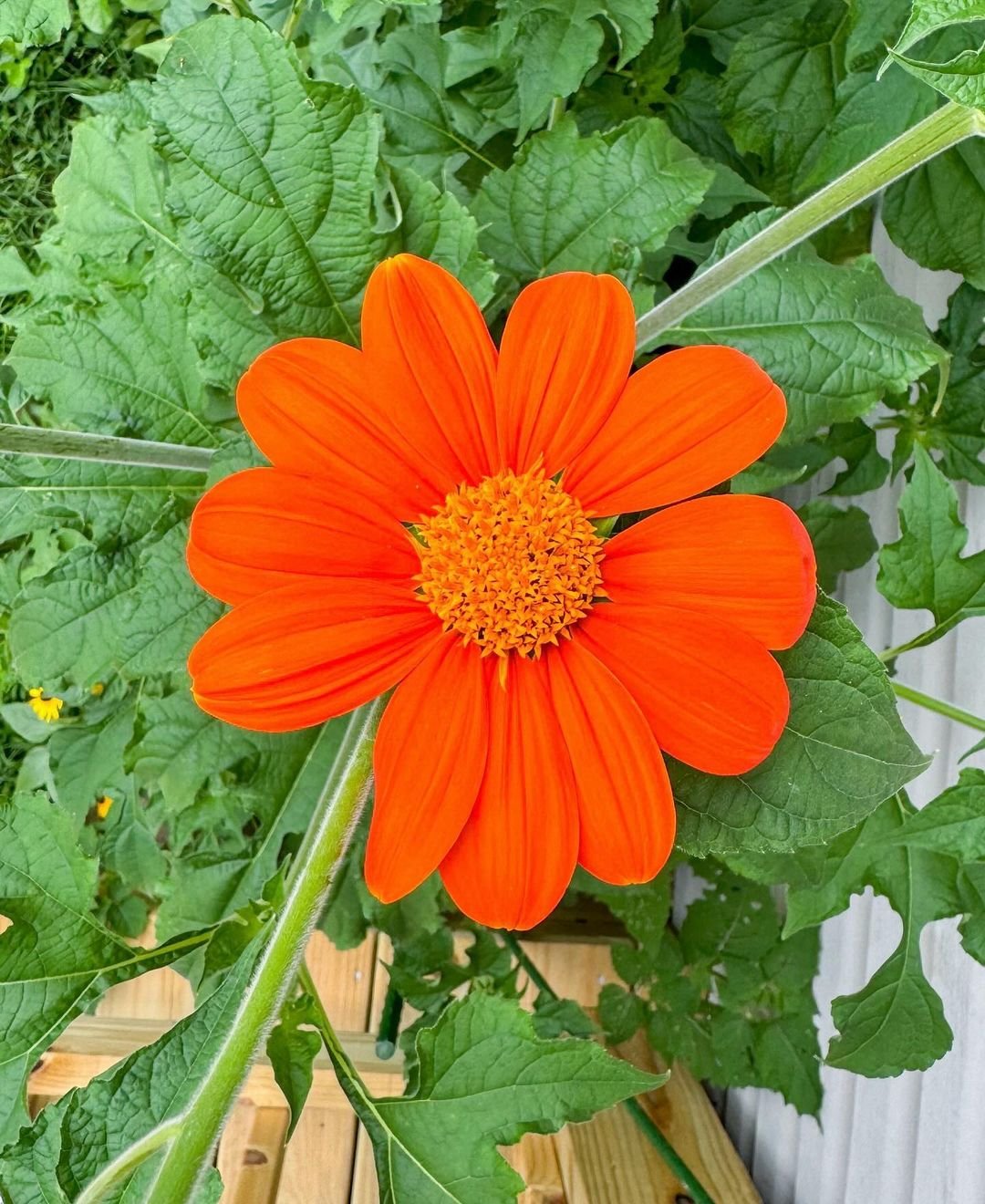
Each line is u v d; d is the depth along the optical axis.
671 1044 0.28
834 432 0.23
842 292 0.19
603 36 0.19
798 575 0.11
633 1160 0.26
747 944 0.28
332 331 0.17
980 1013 0.20
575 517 0.13
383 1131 0.15
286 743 0.21
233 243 0.16
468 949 0.25
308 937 0.13
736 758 0.12
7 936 0.16
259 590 0.13
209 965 0.15
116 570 0.22
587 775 0.12
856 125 0.20
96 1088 0.12
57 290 0.24
